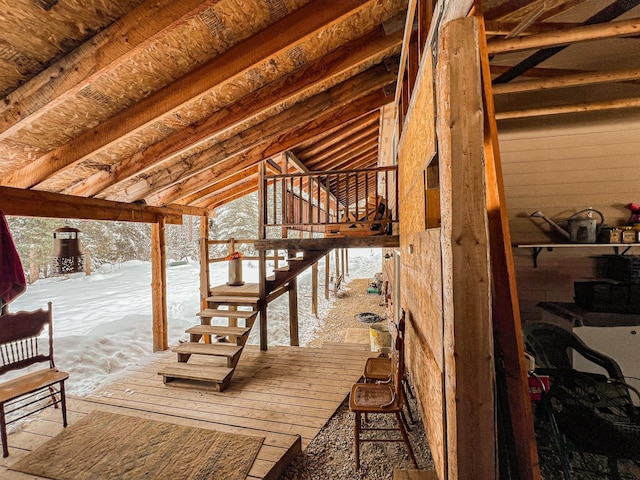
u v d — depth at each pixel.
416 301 2.48
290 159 5.77
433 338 1.79
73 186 3.44
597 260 2.67
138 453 2.11
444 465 1.52
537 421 1.98
